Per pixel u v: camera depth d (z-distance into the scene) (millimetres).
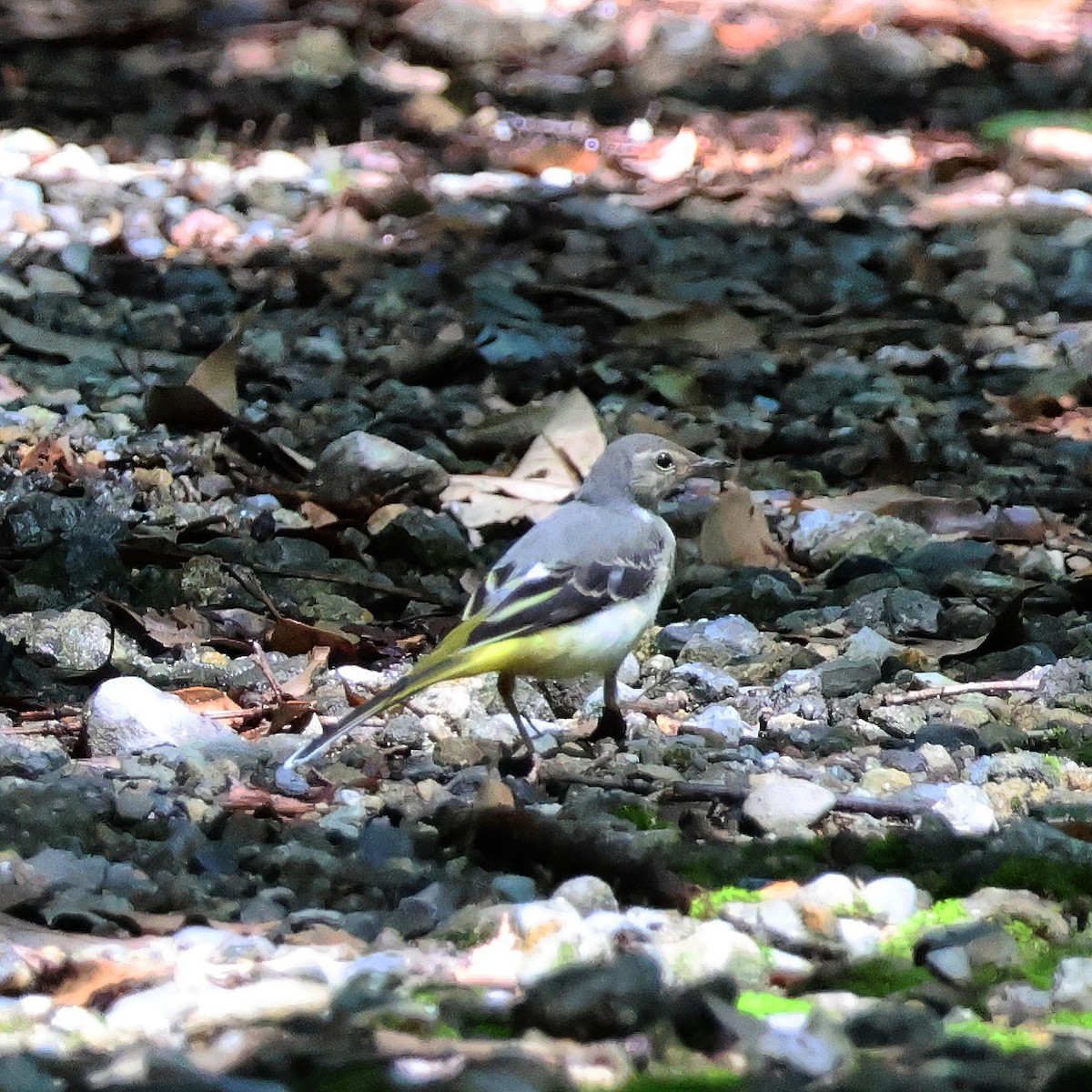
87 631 11516
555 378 16969
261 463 14781
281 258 20078
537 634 9703
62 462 14227
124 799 9047
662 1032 6719
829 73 27047
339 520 13461
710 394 17016
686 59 27312
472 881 8359
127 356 16953
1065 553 13727
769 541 13383
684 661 11719
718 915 7988
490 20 28047
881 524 13656
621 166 23688
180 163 22875
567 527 9992
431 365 17062
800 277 20250
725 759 10047
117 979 7203
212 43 27000
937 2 28719
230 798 9258
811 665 11617
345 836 8875
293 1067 6457
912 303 19594
